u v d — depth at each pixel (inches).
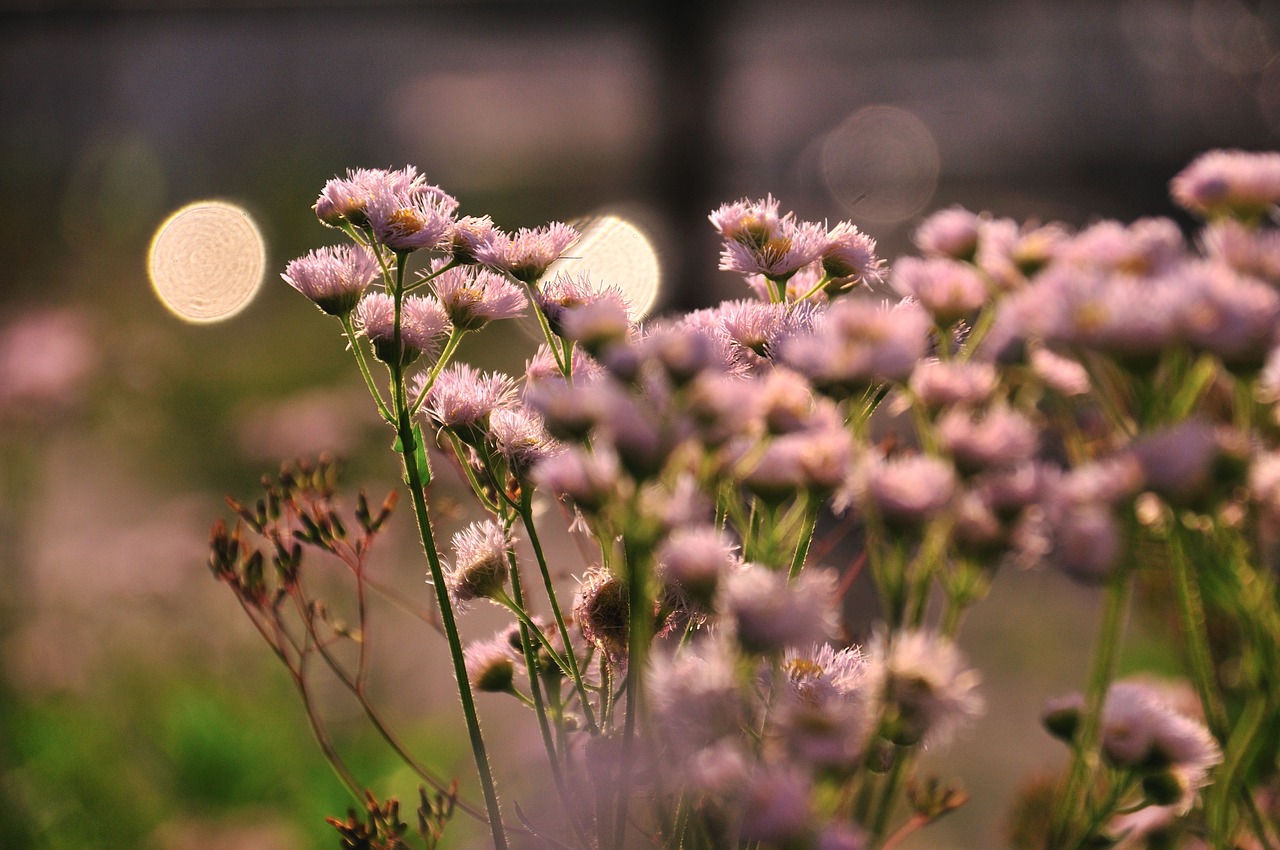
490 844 23.9
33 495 45.3
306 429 48.9
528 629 19.8
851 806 19.3
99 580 42.9
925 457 18.0
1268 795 21.9
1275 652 19.6
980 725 39.7
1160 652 41.7
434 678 40.8
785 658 17.9
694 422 16.7
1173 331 16.8
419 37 61.7
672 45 46.8
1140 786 20.3
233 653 39.2
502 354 71.9
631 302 19.6
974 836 32.2
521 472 19.1
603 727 19.1
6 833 31.3
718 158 46.3
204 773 34.5
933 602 48.1
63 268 77.6
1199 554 19.4
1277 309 16.9
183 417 63.0
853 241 19.9
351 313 19.8
